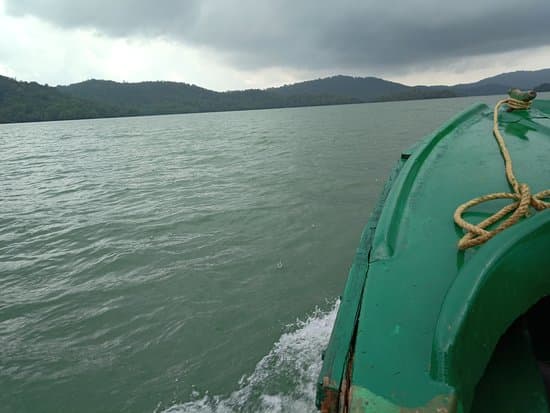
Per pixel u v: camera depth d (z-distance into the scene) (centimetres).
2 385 488
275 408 433
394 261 245
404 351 177
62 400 464
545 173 356
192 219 1018
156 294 662
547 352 232
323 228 892
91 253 848
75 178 1780
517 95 619
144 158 2331
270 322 572
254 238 863
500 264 173
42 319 616
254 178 1468
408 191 353
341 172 1452
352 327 214
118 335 568
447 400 146
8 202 1359
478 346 163
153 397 461
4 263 826
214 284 680
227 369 492
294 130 3750
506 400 185
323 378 190
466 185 348
